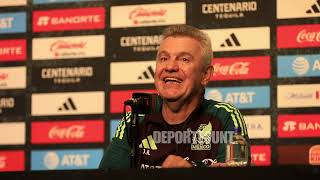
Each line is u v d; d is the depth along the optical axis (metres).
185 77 5.34
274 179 3.08
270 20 8.33
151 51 8.70
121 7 8.79
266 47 8.33
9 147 9.00
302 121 8.18
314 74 8.20
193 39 5.43
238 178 3.11
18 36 9.09
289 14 8.29
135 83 8.70
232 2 8.44
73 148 8.84
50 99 8.95
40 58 9.01
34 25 9.05
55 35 8.99
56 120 8.91
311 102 8.19
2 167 9.00
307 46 8.23
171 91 5.31
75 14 8.94
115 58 8.78
